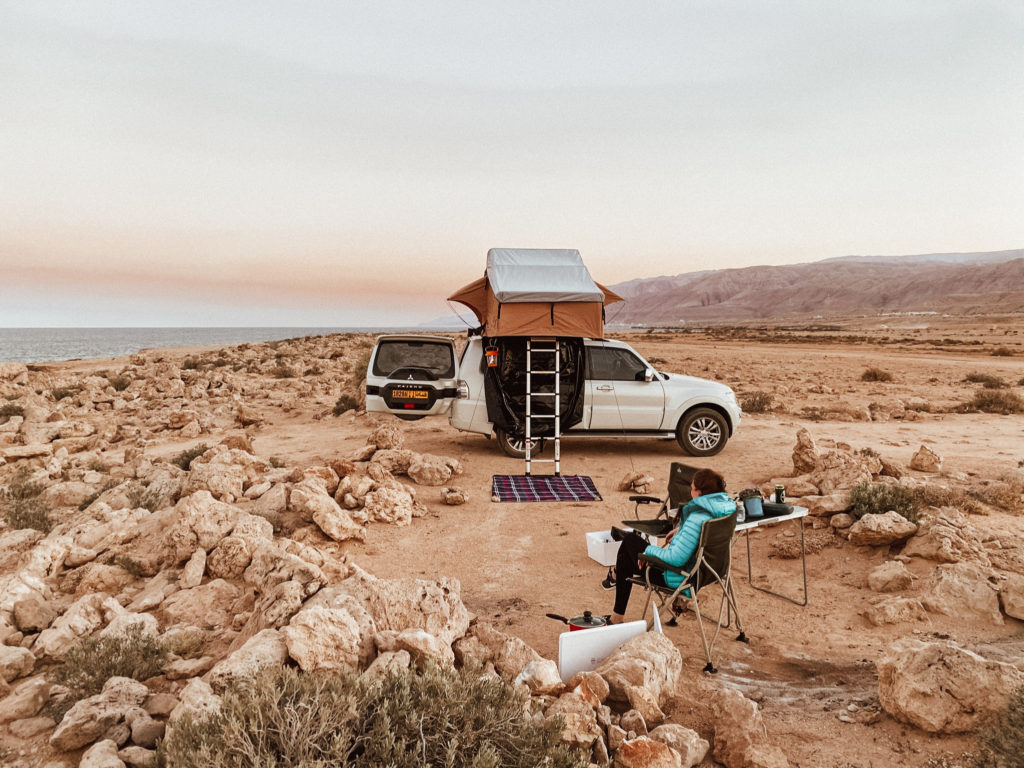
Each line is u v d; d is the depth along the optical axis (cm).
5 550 665
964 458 1140
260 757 254
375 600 440
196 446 1191
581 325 990
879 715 387
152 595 525
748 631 523
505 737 294
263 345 4931
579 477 998
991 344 5594
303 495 733
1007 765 307
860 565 643
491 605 563
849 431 1466
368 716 291
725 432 1153
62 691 380
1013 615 518
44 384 2197
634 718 354
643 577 505
